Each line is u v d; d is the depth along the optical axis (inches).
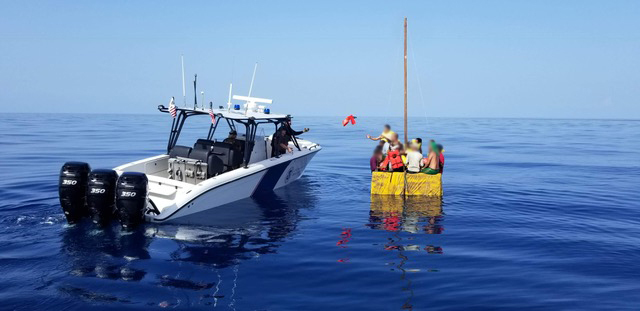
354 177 594.2
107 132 1574.8
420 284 235.9
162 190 366.0
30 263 251.6
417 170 482.6
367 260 273.0
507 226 357.4
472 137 1599.4
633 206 436.1
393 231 339.9
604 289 231.3
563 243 312.5
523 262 272.2
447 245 306.3
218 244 298.4
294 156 490.9
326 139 1373.0
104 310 196.4
